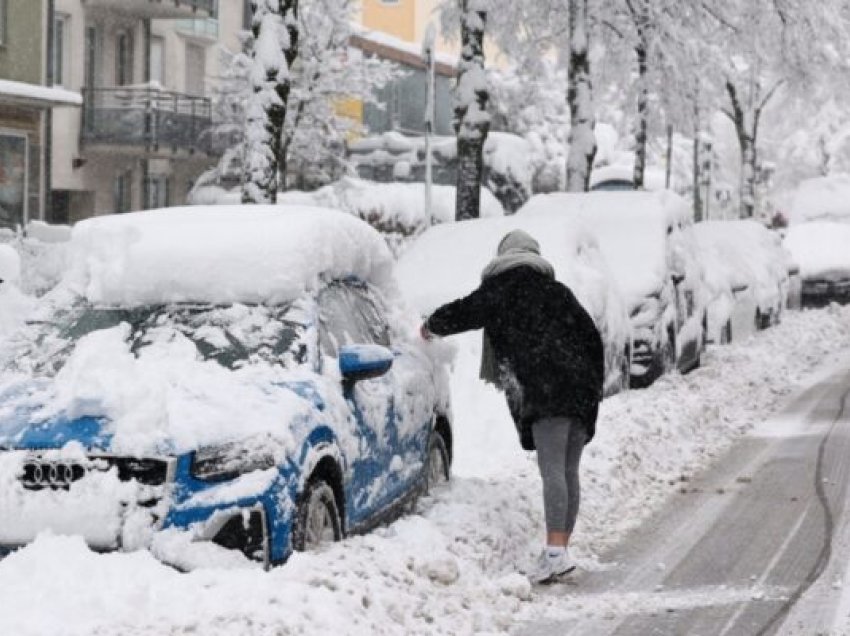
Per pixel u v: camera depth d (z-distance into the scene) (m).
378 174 67.38
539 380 11.27
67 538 9.12
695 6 43.06
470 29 31.55
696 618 10.05
